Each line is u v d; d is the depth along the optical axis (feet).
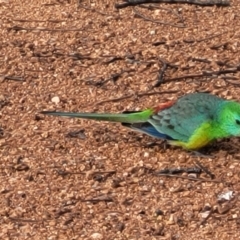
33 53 59.62
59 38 61.52
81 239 42.47
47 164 48.14
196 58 58.44
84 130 51.21
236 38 60.80
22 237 42.73
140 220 43.68
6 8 65.67
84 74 57.21
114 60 58.59
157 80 56.18
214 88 55.47
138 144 49.73
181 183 46.26
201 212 44.11
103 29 62.44
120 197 45.37
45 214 44.32
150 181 46.47
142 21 63.31
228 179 46.47
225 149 49.19
